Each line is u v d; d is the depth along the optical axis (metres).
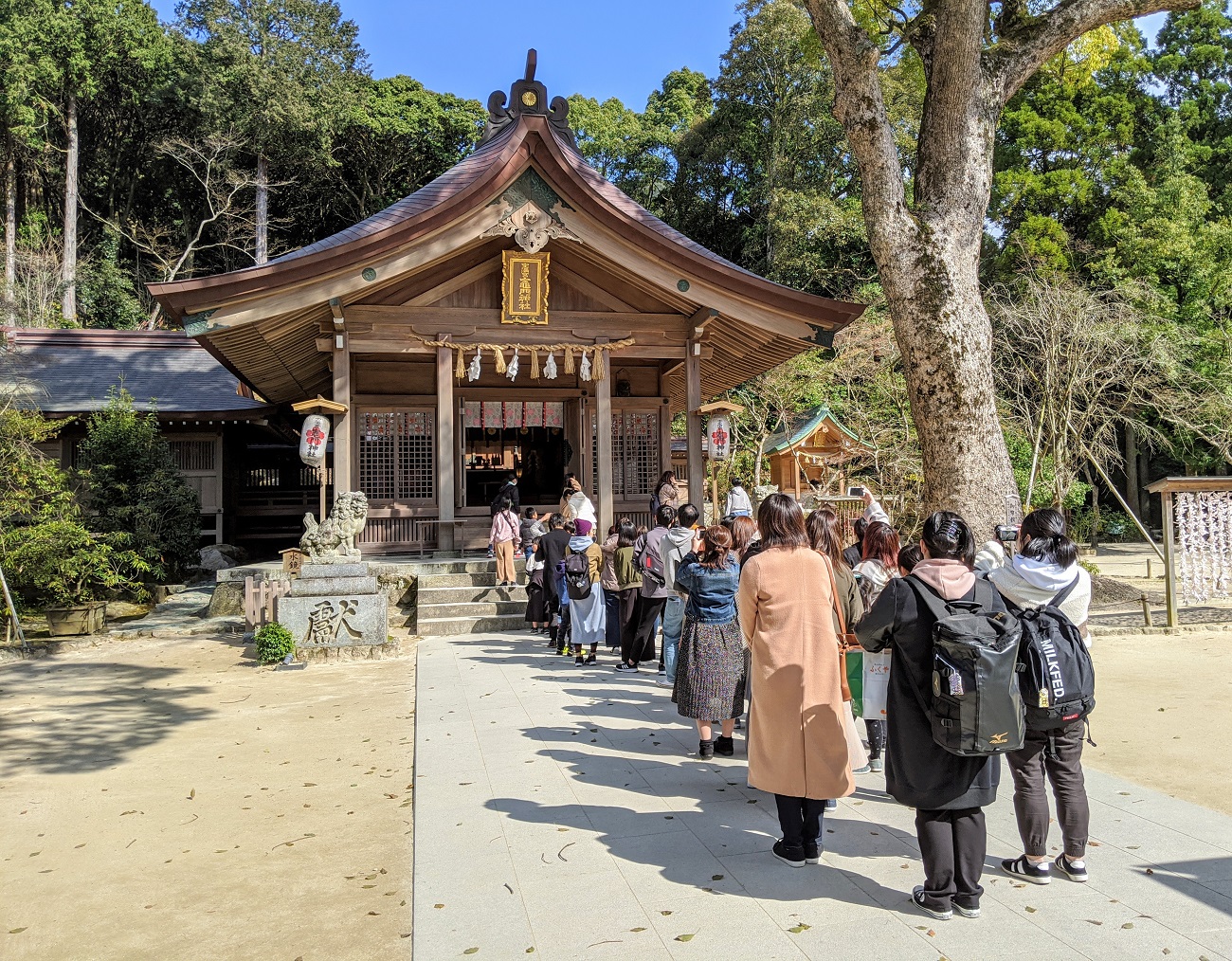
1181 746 5.42
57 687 8.04
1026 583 3.52
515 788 4.70
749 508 11.22
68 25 28.97
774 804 4.40
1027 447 19.30
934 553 3.22
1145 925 3.04
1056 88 26.17
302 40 32.28
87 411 16.50
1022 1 9.86
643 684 7.41
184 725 6.53
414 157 38.09
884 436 18.97
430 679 7.80
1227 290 22.19
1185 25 28.97
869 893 3.34
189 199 36.16
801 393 22.91
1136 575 16.78
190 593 14.81
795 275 30.19
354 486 13.88
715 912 3.19
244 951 3.09
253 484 22.25
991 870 3.56
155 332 20.89
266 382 15.18
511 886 3.44
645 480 15.27
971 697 2.86
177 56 31.09
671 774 4.91
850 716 3.85
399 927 3.23
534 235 11.88
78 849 4.12
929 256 8.88
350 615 9.35
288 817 4.50
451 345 12.48
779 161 30.30
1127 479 29.33
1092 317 15.89
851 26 9.04
